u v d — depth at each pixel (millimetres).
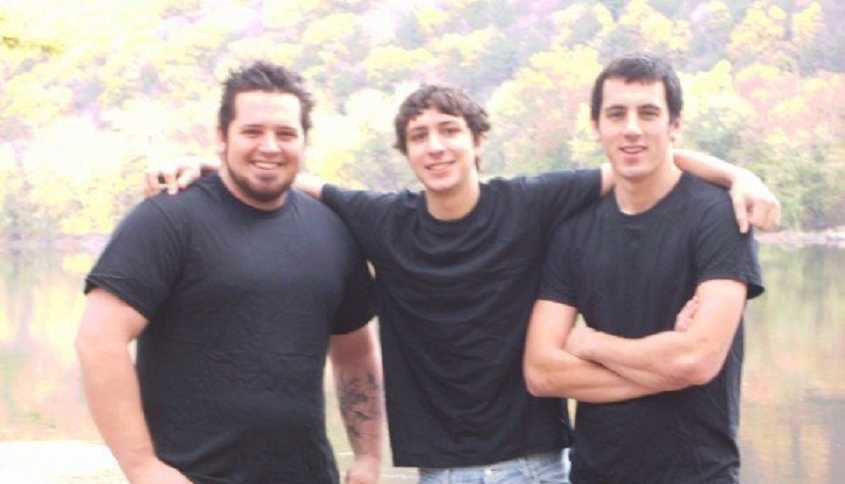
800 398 18031
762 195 2785
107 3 73750
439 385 3020
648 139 2814
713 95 46781
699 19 60812
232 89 2828
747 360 21891
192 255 2770
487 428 2996
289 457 2838
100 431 2721
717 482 2830
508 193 2988
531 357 2949
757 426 15906
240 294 2775
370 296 3098
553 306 2959
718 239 2787
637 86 2818
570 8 63562
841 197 41250
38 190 58812
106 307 2725
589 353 2873
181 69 66938
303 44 67625
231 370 2781
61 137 62312
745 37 57156
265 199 2834
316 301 2869
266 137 2795
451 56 63125
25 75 65562
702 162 2918
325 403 2967
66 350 25422
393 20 69000
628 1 64000
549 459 3037
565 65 52500
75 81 67250
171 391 2805
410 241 3002
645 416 2844
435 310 2996
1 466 6180
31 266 49438
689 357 2758
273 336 2797
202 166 2914
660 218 2850
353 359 3176
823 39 55750
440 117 2934
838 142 43781
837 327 25500
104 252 2758
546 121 48000
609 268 2877
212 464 2783
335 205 3068
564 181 2990
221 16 73125
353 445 3207
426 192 2988
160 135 60312
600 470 2906
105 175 58625
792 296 30281
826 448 14375
